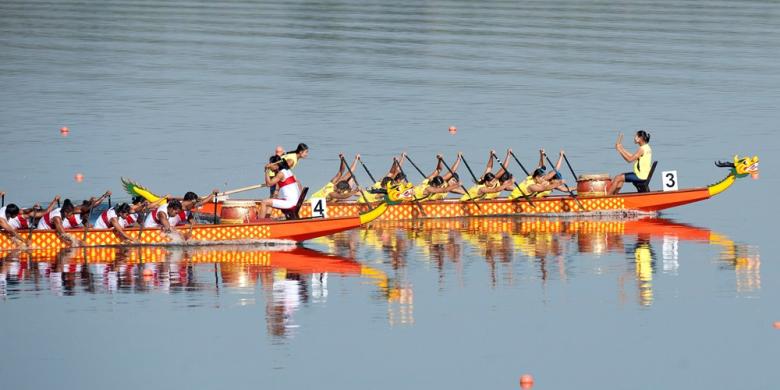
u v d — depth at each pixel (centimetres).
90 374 8331
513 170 16188
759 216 13800
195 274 10906
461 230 13112
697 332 9350
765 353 8881
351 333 9256
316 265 11356
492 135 18225
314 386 8150
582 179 14000
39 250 11675
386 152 16988
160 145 17225
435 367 8550
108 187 14638
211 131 18312
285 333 9231
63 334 9150
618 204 13938
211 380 8238
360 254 11869
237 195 14562
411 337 9188
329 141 17688
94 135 17838
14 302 9912
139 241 11894
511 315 9762
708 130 18800
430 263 11494
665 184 14012
